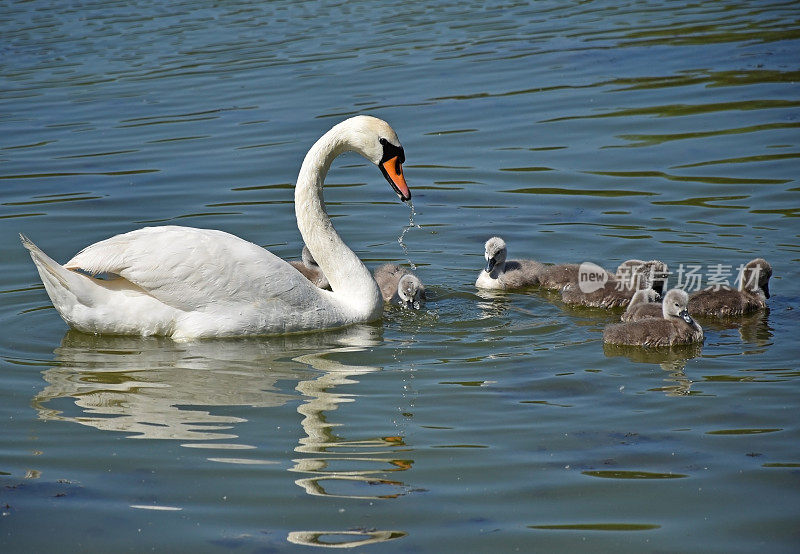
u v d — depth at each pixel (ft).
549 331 45.50
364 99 81.56
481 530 28.25
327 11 118.62
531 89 82.99
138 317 43.60
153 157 69.77
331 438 33.94
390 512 29.22
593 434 33.86
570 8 115.44
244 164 67.87
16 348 42.88
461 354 42.29
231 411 36.22
